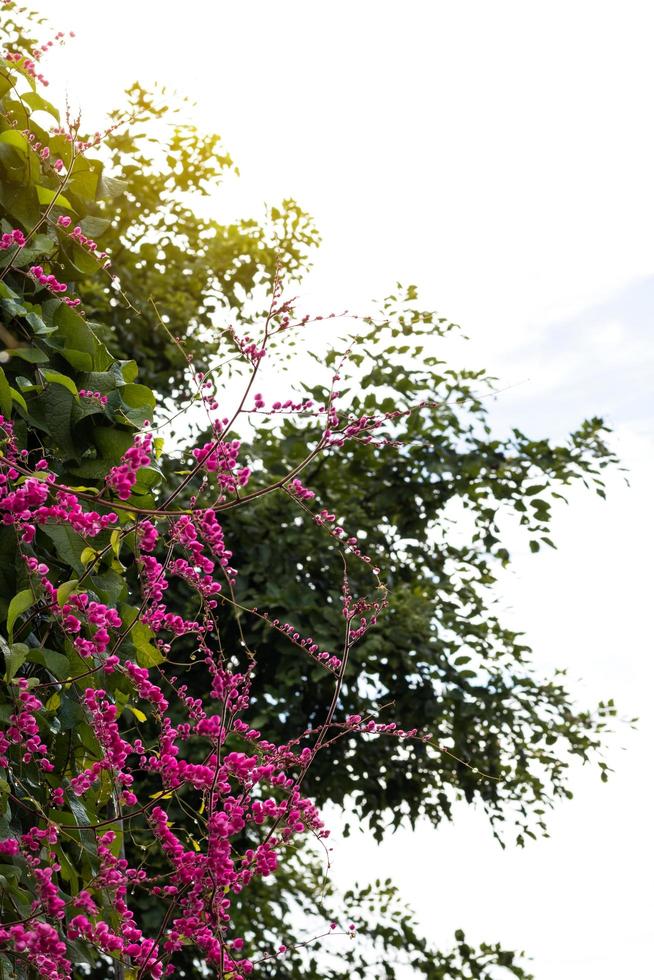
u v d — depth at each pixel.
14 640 1.44
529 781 4.59
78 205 1.88
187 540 1.50
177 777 1.36
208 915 1.33
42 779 1.51
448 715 4.23
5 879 1.25
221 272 5.38
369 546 4.41
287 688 3.85
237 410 1.53
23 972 1.23
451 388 4.42
